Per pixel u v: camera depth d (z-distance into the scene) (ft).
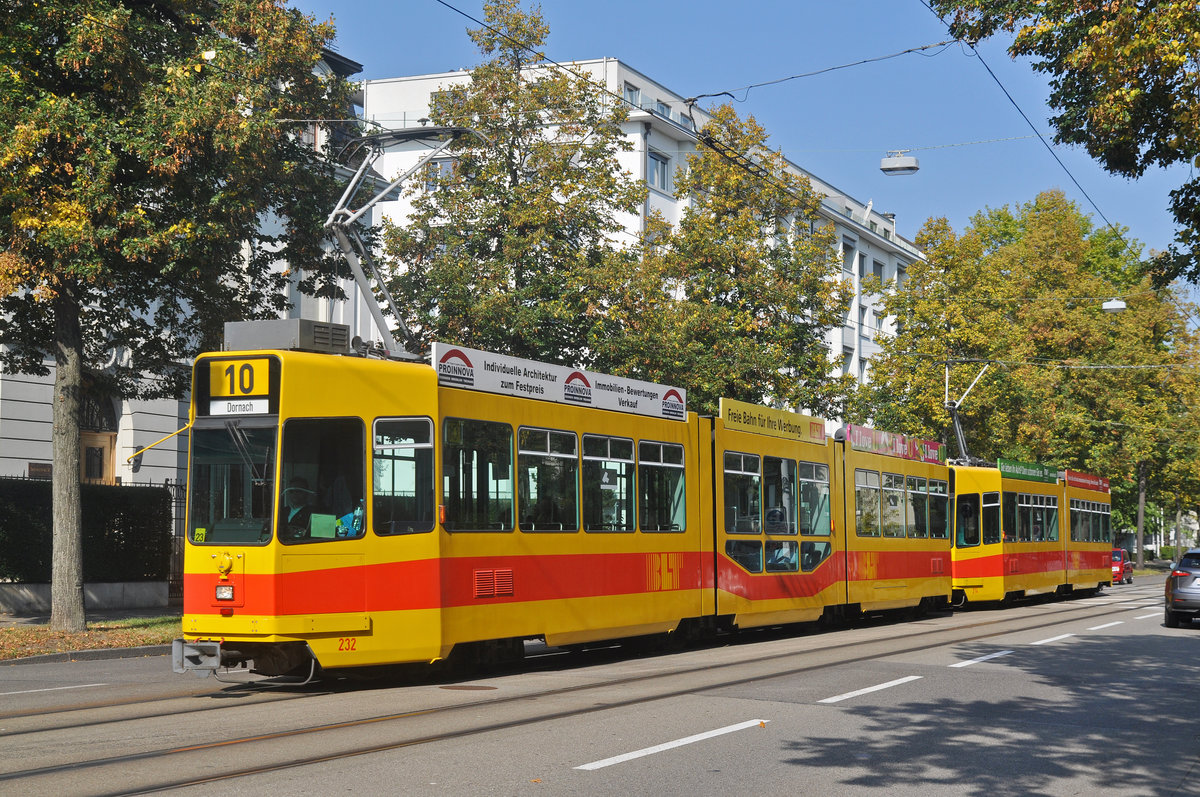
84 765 26.20
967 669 48.93
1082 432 177.17
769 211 106.63
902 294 149.28
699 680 43.68
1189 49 37.58
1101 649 60.34
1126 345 180.75
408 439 42.75
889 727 33.30
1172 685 45.52
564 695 38.96
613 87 149.38
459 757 27.40
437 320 83.61
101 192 59.21
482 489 45.57
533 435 48.65
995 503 101.55
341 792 23.49
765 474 65.77
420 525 42.63
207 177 64.95
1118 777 27.48
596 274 84.94
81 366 68.44
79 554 63.67
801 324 104.01
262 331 42.19
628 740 30.01
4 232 58.65
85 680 45.42
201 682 44.21
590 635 50.83
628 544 53.88
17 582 75.41
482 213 86.84
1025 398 151.74
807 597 69.00
